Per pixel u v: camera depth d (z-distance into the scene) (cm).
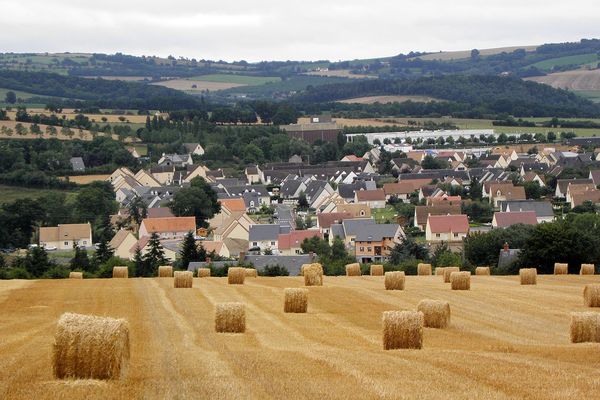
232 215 19362
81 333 3125
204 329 4678
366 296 6531
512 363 3431
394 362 3478
